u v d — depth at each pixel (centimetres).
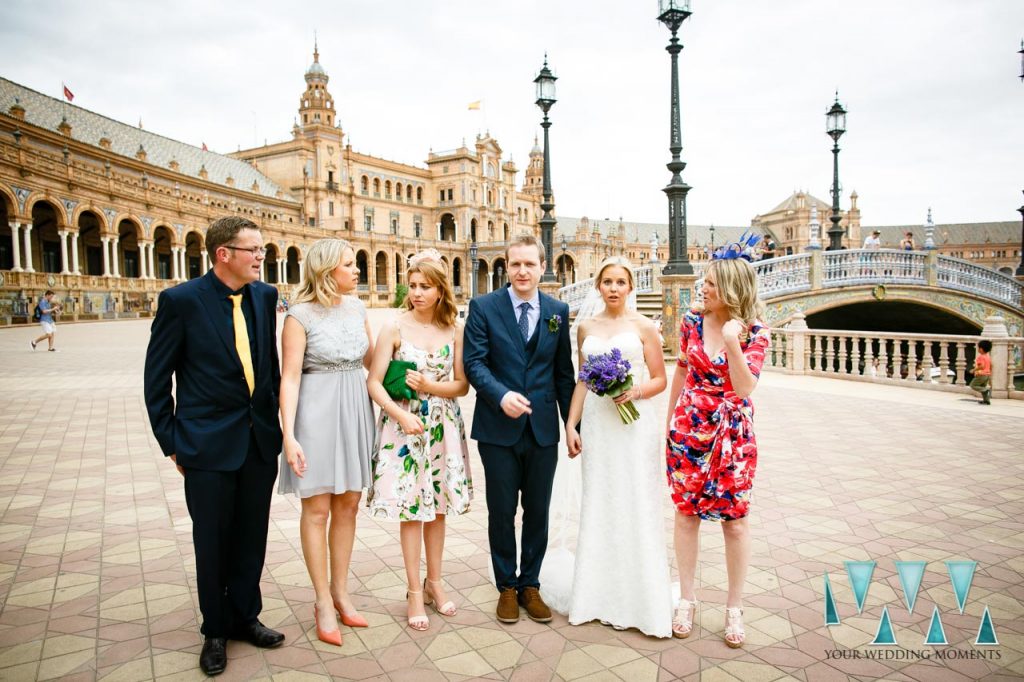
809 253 2125
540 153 10838
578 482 457
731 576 333
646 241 11825
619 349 354
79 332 2788
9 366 1585
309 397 338
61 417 952
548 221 1802
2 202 3691
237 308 322
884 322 3016
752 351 328
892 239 12631
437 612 371
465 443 383
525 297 375
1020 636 333
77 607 369
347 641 336
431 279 363
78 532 489
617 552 350
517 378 362
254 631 331
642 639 338
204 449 304
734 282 329
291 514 548
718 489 330
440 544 371
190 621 354
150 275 4353
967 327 2703
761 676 299
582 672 304
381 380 362
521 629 350
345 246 350
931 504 542
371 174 7819
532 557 372
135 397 1138
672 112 1419
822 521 504
